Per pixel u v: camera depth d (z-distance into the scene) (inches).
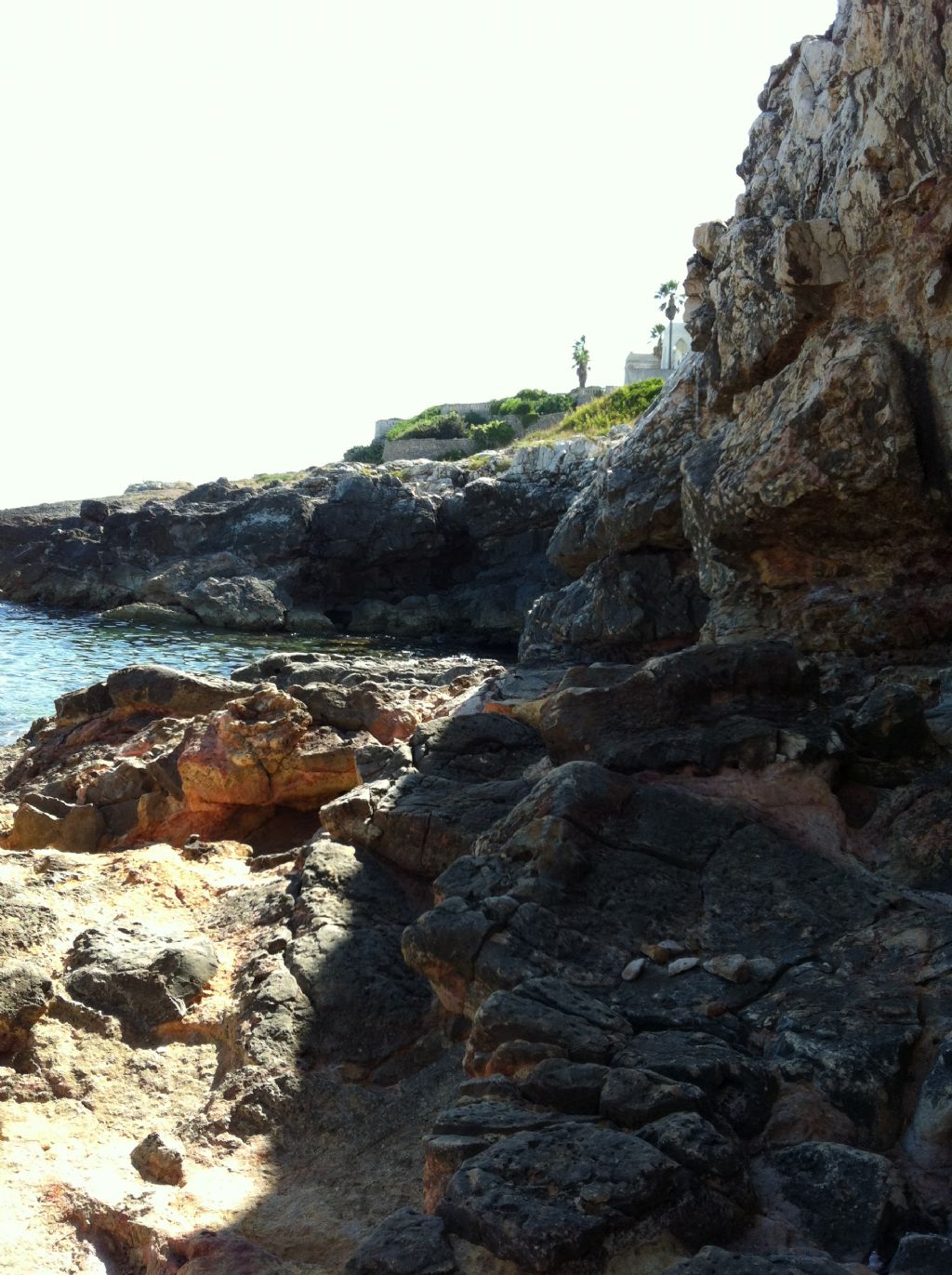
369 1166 173.3
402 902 248.8
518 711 326.0
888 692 247.9
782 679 264.8
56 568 2011.6
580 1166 131.7
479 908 198.8
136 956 220.4
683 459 434.9
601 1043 160.9
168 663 1336.1
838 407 321.4
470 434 2790.4
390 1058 201.5
